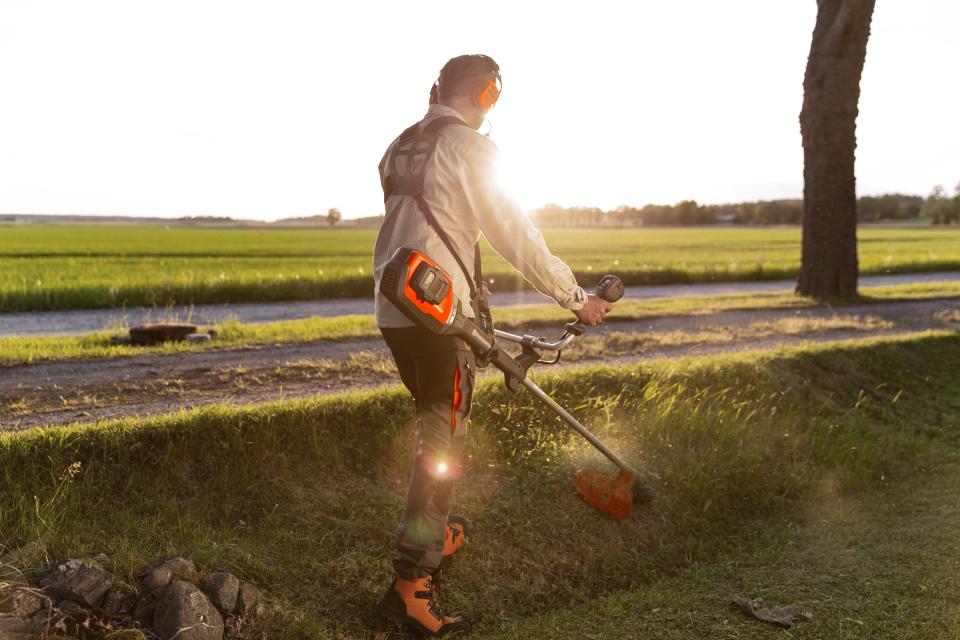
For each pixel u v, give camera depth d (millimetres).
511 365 2842
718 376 5516
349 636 2801
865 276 22234
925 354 7395
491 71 2621
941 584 3195
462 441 2785
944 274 23172
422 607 2816
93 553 2820
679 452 4473
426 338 2572
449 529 3186
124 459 3367
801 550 3730
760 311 10984
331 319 9344
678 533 3881
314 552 3154
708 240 59969
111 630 2453
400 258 2361
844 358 6672
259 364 6020
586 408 4562
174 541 3000
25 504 3021
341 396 4082
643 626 2939
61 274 18250
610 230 109375
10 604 2428
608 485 3699
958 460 5184
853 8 12211
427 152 2504
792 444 4949
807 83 12992
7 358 5910
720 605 3125
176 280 15969
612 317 9820
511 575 3326
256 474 3514
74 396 4750
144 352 6488
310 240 56812
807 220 13242
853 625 2891
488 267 20969
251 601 2752
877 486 4719
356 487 3598
